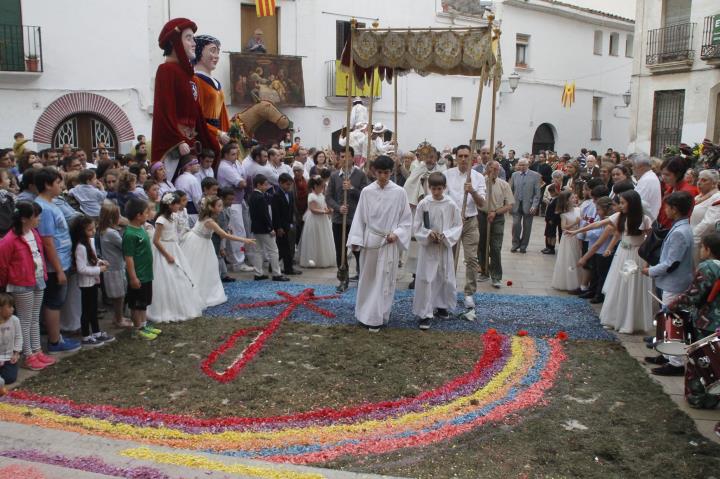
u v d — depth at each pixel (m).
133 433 4.75
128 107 19.28
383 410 5.23
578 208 9.77
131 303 7.09
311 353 6.58
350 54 8.95
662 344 5.68
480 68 8.38
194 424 4.93
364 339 7.07
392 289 7.52
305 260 11.31
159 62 19.64
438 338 7.14
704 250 5.47
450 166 13.46
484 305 8.65
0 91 17.45
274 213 10.09
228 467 4.00
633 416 5.12
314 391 5.61
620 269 7.50
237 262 11.09
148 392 5.56
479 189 8.59
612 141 33.59
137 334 7.06
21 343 5.75
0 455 4.14
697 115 20.41
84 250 6.59
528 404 5.34
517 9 28.20
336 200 10.17
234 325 7.55
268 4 20.66
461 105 26.91
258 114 20.33
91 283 6.70
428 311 7.44
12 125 17.69
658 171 10.27
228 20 21.11
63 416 5.04
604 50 32.41
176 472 3.89
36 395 5.44
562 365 6.32
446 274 7.58
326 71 23.09
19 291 5.93
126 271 6.98
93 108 18.72
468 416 5.10
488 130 28.12
